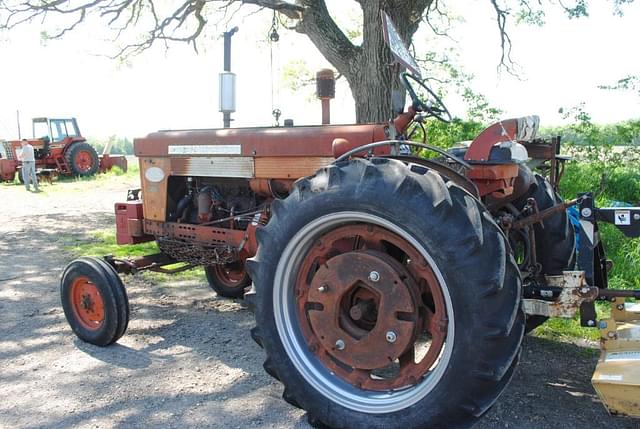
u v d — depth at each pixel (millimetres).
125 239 4707
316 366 2785
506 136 2902
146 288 5461
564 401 3045
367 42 8594
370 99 8641
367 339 2637
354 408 2633
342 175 2605
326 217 2615
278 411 3010
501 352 2320
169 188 4375
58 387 3314
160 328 4336
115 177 19469
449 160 3271
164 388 3293
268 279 2785
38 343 4039
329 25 9320
